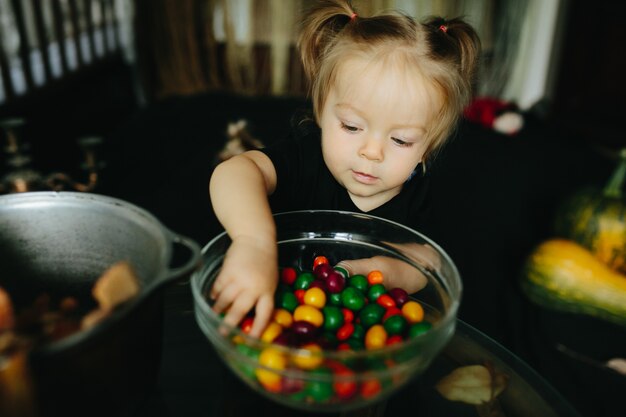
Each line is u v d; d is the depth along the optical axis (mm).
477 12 3234
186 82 3312
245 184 773
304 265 804
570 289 1562
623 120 2973
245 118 2641
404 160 808
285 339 572
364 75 778
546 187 2391
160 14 3154
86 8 2727
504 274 1776
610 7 2934
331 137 826
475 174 2422
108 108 3006
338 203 992
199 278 623
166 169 2107
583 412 1228
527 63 3438
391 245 762
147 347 523
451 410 678
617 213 1637
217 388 675
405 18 858
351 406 556
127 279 470
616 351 1449
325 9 920
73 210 613
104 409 494
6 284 638
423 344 519
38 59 2561
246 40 3283
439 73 803
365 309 680
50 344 409
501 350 786
